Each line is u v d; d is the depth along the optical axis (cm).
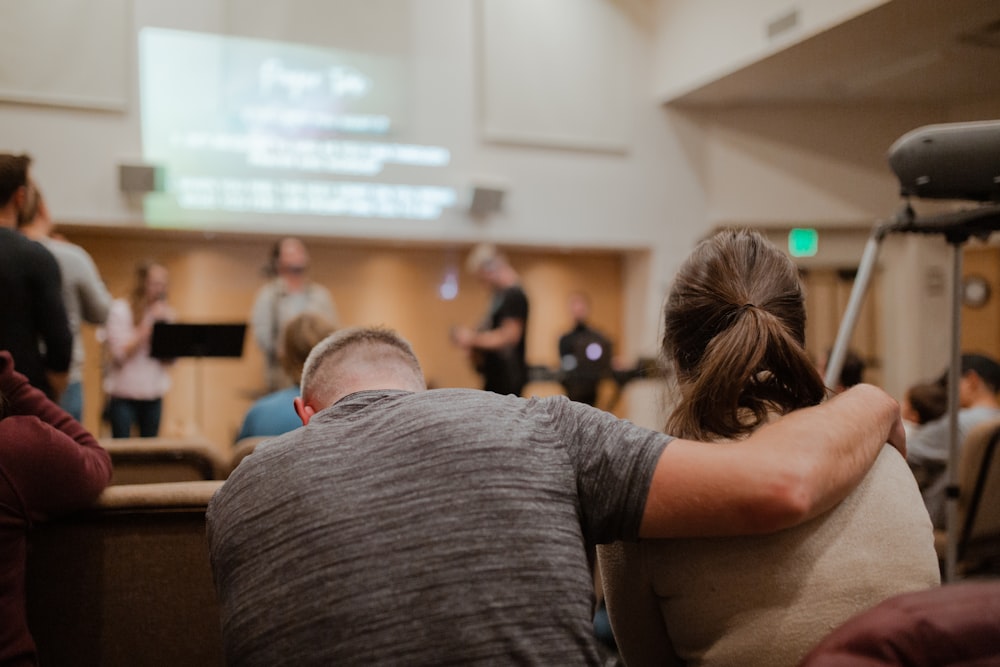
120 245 566
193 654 126
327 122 558
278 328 461
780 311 99
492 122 603
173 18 520
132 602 124
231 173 536
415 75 582
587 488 88
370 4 567
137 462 186
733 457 82
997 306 659
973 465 263
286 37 545
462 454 86
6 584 108
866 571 85
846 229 686
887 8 452
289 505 85
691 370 102
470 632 77
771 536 87
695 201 663
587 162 634
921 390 313
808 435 85
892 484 91
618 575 98
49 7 495
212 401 584
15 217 199
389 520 83
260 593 82
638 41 651
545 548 83
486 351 470
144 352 421
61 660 122
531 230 617
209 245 586
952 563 202
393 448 88
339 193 563
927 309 671
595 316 702
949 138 173
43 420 125
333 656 77
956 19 469
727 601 87
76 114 502
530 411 95
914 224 192
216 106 530
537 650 78
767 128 667
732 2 565
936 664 64
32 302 186
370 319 634
